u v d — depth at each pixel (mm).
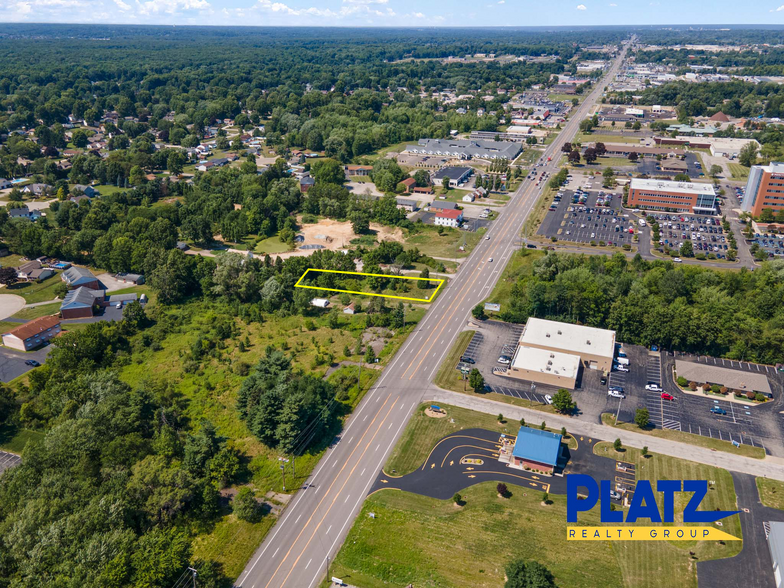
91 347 190375
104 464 135375
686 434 157625
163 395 169000
